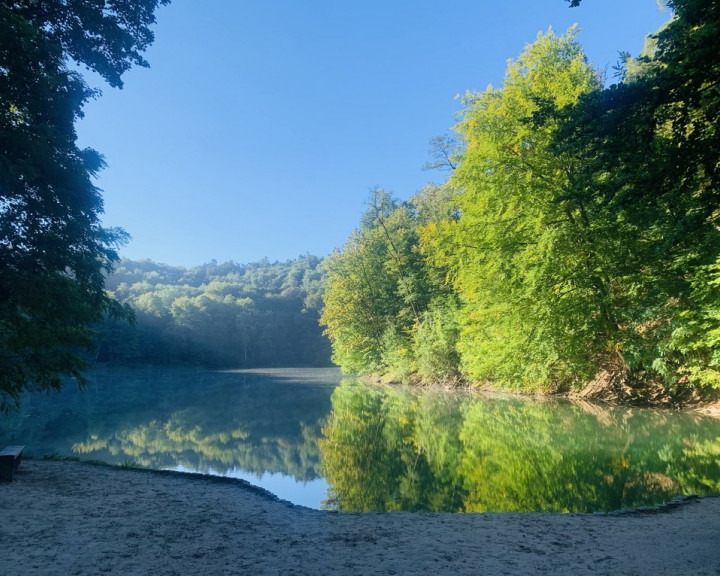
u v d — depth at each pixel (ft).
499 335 73.31
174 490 25.46
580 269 59.93
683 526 18.93
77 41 38.65
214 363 355.97
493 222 68.49
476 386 111.14
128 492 24.40
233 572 13.51
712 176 25.41
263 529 18.53
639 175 27.43
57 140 33.91
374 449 49.44
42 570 13.38
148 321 326.24
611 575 13.21
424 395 105.60
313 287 460.96
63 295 33.50
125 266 517.14
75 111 37.29
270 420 74.79
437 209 152.97
